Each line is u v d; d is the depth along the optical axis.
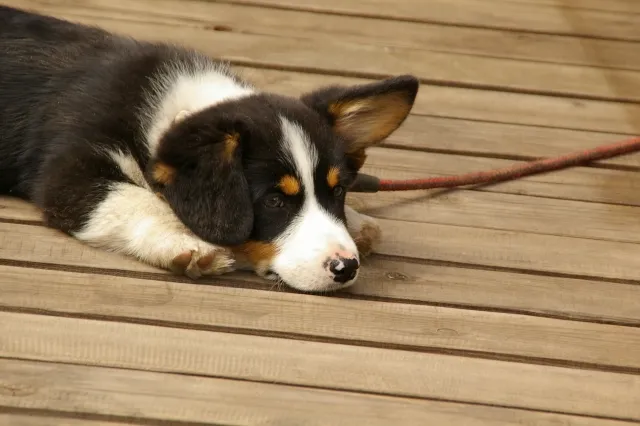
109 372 4.23
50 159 5.36
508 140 6.91
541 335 4.91
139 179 5.34
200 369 4.31
